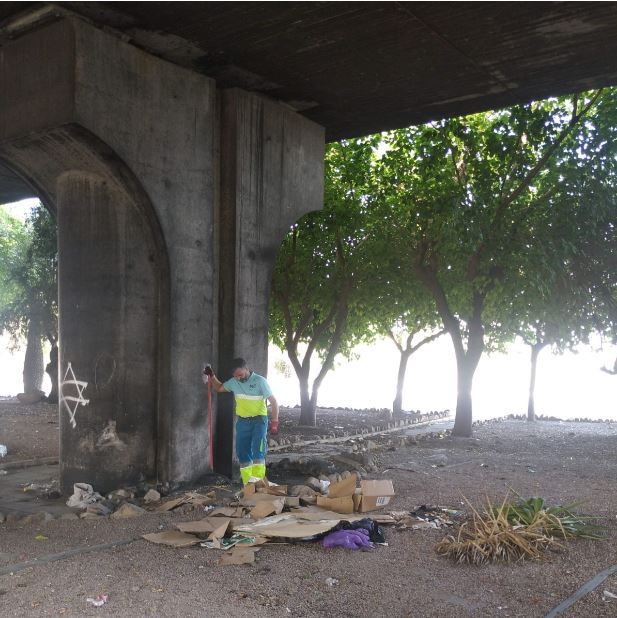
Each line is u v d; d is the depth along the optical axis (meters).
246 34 8.15
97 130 7.84
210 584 5.19
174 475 8.95
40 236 22.17
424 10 7.56
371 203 15.30
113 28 8.02
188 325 9.21
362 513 7.23
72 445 8.82
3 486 9.52
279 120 10.62
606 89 13.18
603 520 6.82
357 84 9.88
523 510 6.48
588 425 17.33
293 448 13.02
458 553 5.73
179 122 9.02
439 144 13.72
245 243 9.92
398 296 15.80
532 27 8.06
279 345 18.56
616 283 14.09
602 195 13.20
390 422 16.94
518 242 13.38
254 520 6.86
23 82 8.05
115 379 8.75
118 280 8.79
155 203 8.69
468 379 14.80
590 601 4.72
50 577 5.35
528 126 13.29
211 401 9.60
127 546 6.22
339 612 4.67
